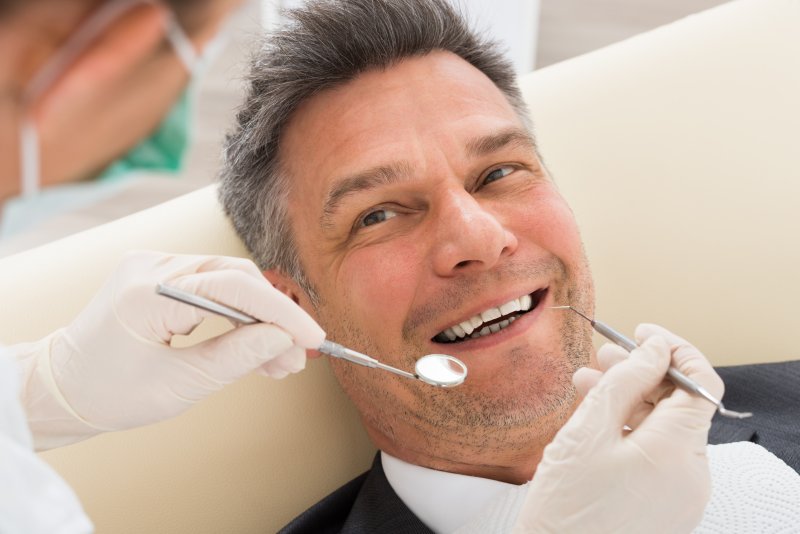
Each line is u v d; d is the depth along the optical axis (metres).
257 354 1.01
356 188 1.25
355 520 1.29
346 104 1.27
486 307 1.22
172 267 1.07
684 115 1.66
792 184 1.61
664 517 0.98
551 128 1.69
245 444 1.37
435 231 1.23
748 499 1.17
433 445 1.31
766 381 1.48
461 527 1.25
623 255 1.63
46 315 1.32
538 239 1.27
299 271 1.33
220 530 1.34
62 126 0.50
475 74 1.34
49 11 0.46
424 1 1.30
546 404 1.26
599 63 1.74
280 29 1.34
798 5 1.69
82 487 1.25
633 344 1.04
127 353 1.04
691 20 1.76
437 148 1.24
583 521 0.97
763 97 1.65
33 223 0.59
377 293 1.25
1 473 0.63
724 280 1.61
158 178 2.64
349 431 1.48
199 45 0.52
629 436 0.99
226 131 1.42
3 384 0.66
